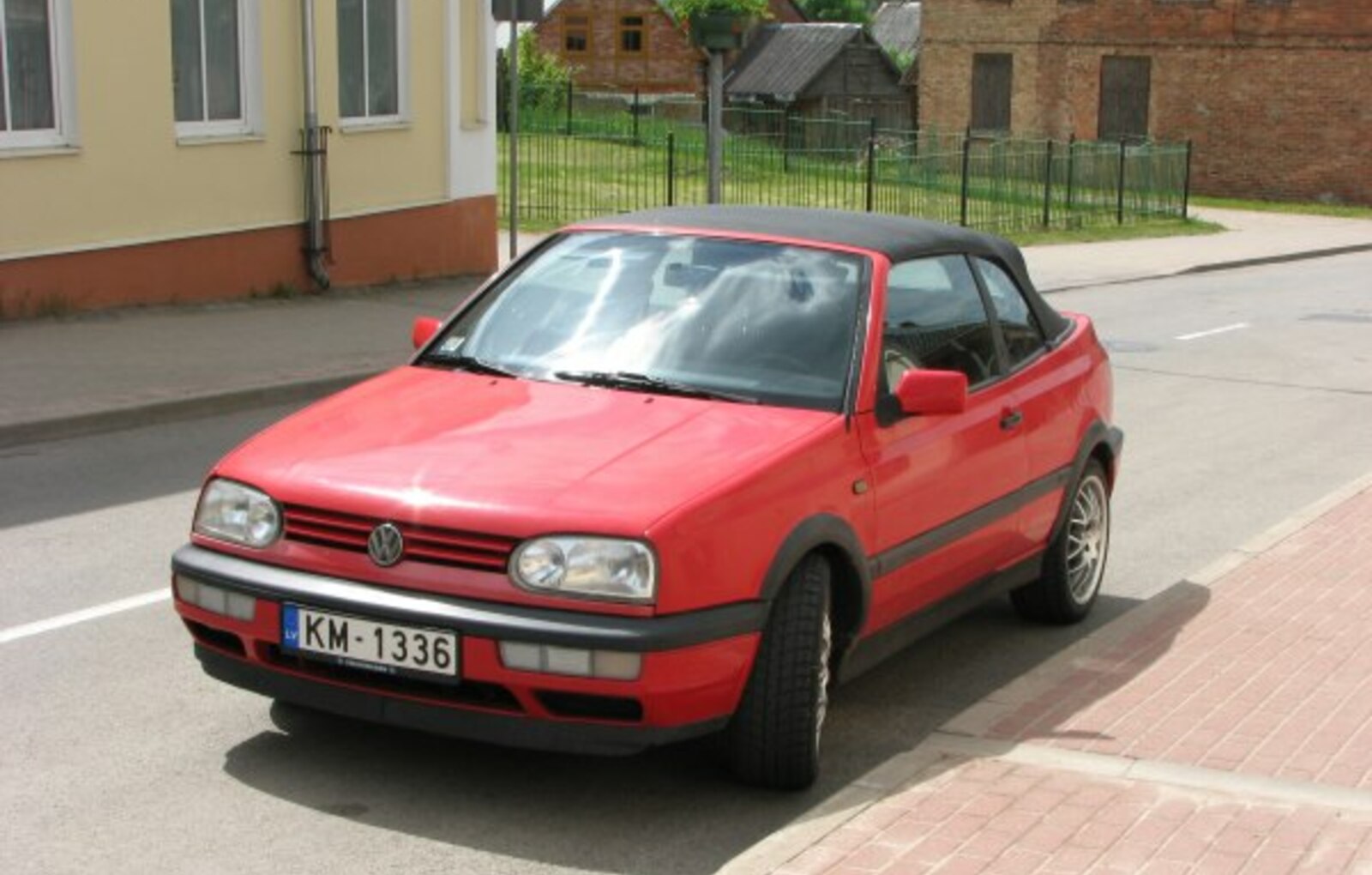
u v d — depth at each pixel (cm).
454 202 1980
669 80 7100
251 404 1245
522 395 590
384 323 1611
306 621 515
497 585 499
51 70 1447
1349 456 1229
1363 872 463
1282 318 2148
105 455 1062
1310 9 4522
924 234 686
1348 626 737
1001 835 488
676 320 622
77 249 1480
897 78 7225
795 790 555
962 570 657
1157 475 1137
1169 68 4775
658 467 528
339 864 489
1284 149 4619
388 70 1872
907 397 593
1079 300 2322
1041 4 4969
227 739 583
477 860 495
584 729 501
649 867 496
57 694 626
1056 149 3750
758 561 523
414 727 514
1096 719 608
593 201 3316
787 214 693
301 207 1741
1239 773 550
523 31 6088
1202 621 744
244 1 1652
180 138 1580
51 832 504
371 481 523
